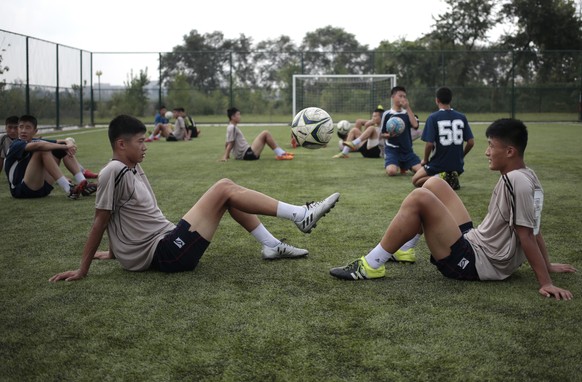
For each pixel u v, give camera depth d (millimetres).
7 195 5883
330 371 1855
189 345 2074
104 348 2061
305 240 3725
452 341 2082
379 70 26938
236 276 2928
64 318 2359
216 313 2395
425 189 2723
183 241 2883
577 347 2025
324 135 4227
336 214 4609
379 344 2062
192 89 25250
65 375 1855
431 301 2514
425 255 3332
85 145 12594
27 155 5590
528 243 2596
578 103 24328
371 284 2775
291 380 1798
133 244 2943
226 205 2986
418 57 26719
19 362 1957
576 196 5441
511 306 2441
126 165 2918
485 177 7129
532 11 32656
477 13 34562
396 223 2756
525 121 23391
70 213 4824
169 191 6016
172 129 15836
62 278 2889
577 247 3494
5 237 3922
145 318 2348
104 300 2574
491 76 25938
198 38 48438
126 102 24094
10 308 2488
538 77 24672
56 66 18281
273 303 2514
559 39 32656
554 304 2463
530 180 2596
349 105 25531
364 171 7789
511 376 1813
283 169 8039
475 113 25281
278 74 25922
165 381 1805
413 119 7258
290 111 25922
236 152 9406
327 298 2572
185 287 2748
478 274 2736
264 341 2102
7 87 14648
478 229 2828
